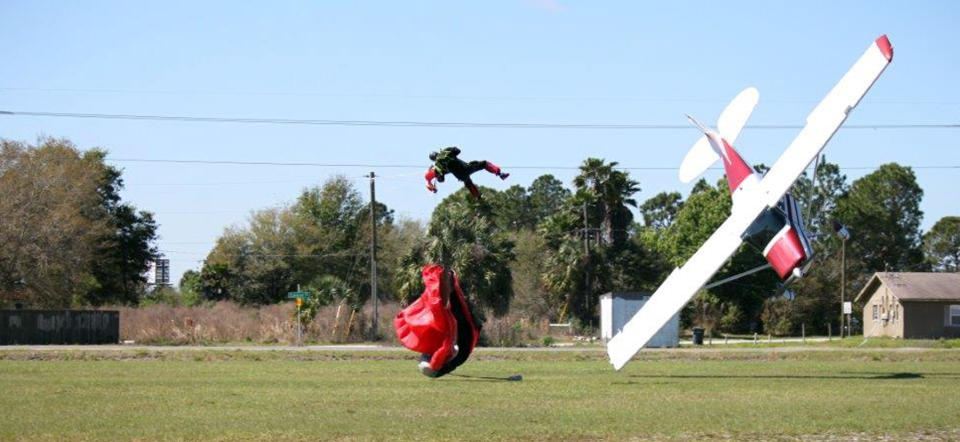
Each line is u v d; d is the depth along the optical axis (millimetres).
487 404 19625
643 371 29312
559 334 65625
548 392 22156
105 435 15523
